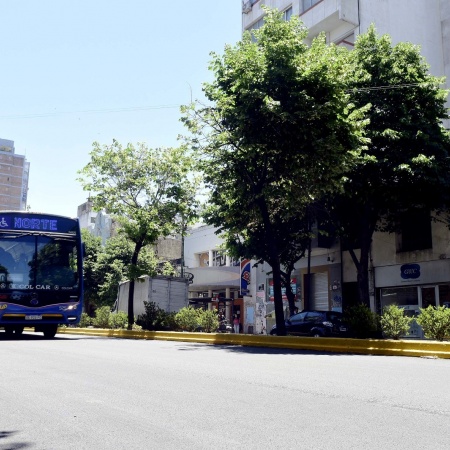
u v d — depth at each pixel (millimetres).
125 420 4848
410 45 21750
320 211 24062
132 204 26594
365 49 21906
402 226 25625
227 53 17484
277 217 24266
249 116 16016
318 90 16562
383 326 15836
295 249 26391
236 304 39281
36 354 11602
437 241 24016
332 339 14734
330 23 31609
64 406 5508
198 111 18297
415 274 24781
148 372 8312
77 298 18328
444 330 14086
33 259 17844
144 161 26609
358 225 23922
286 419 4855
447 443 4039
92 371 8422
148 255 44875
